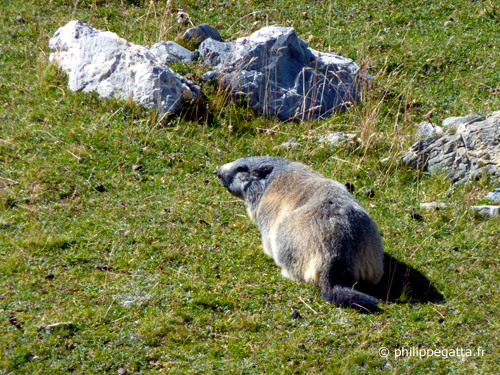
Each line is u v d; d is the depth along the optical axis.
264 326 9.73
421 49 23.06
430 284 10.93
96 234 12.02
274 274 11.27
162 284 10.72
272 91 18.66
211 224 13.05
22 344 8.89
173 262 11.48
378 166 15.70
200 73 18.78
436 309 10.20
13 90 17.69
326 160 16.12
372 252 10.54
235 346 9.23
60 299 10.02
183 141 16.25
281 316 9.97
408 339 9.46
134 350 9.04
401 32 24.44
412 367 8.91
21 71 19.03
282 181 12.02
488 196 14.18
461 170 15.24
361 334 9.51
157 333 9.39
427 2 26.16
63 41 19.45
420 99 20.17
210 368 8.76
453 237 12.61
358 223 10.44
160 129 16.47
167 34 22.25
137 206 13.34
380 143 16.86
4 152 14.51
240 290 10.69
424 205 13.95
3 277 10.40
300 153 16.42
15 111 16.44
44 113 16.36
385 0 26.36
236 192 12.93
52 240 11.52
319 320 9.89
